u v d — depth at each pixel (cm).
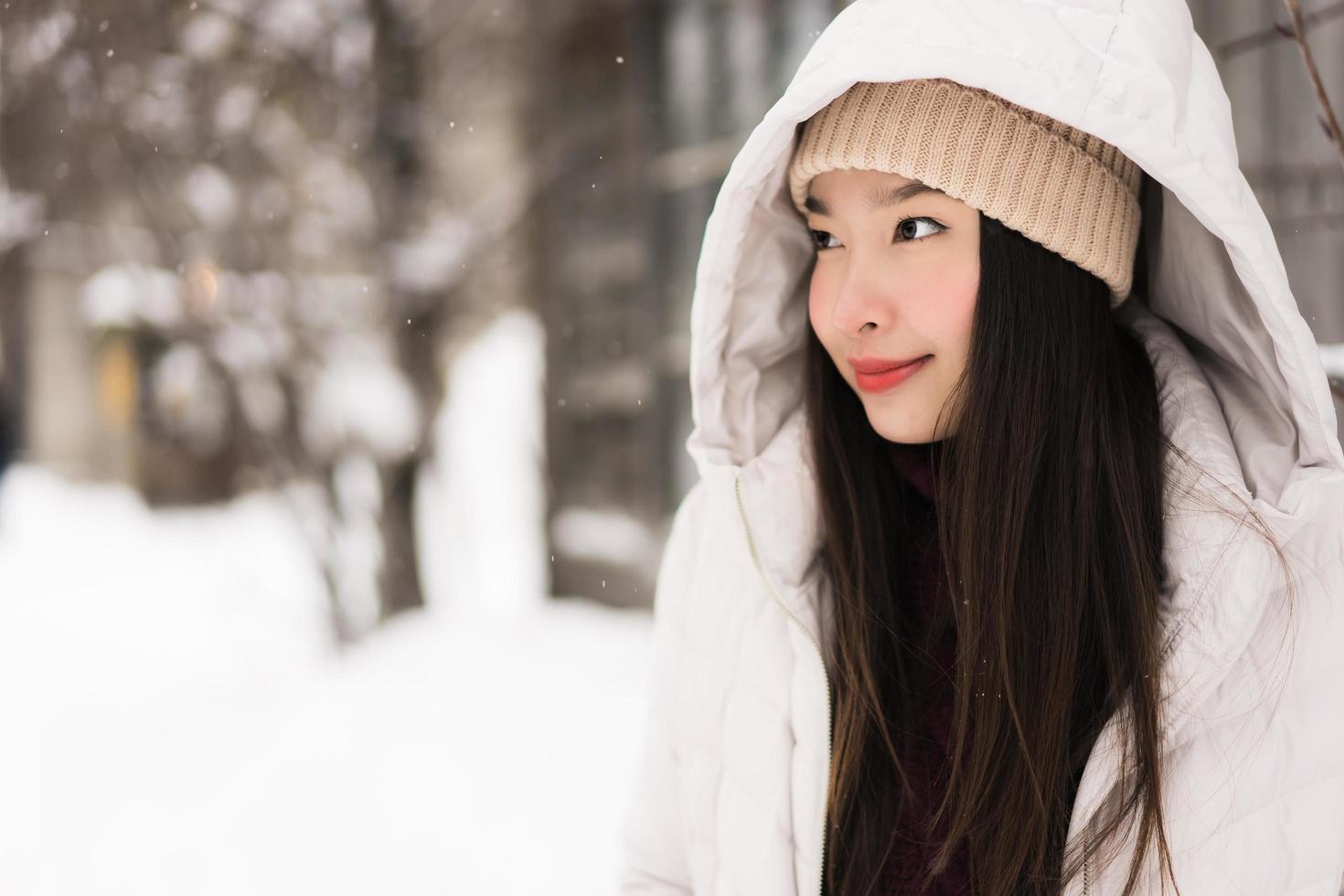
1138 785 82
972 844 90
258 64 455
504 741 350
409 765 338
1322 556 84
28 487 1098
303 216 468
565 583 561
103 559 780
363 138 464
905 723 100
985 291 89
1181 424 89
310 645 497
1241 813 83
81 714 422
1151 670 82
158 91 429
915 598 105
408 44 473
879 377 94
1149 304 103
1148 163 79
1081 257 88
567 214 554
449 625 490
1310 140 238
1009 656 89
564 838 286
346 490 490
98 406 1112
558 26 512
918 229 92
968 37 81
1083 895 85
